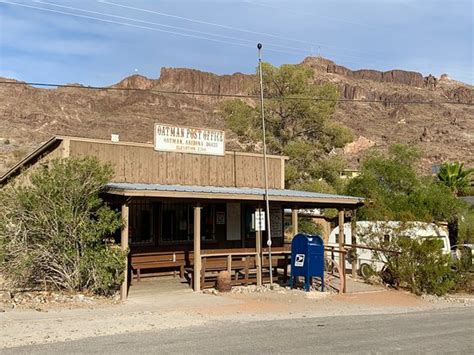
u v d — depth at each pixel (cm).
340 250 1856
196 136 2023
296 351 892
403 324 1217
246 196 1722
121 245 1485
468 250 2127
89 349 877
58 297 1384
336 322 1222
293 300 1569
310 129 4284
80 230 1427
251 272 1995
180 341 955
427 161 12500
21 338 948
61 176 1423
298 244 1750
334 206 2031
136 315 1230
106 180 1467
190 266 1972
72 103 18288
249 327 1120
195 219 1669
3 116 15412
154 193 1507
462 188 4831
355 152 13712
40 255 1420
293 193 2000
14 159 5884
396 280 1977
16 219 1420
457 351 926
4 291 1431
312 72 4419
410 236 2003
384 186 3275
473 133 16838
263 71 4250
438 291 1864
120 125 15812
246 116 4275
